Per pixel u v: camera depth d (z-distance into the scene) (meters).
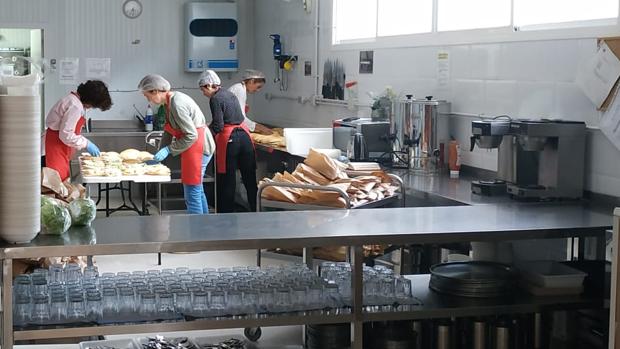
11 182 2.98
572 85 4.82
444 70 6.32
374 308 3.48
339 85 8.38
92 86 7.27
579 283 3.76
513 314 3.87
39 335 3.04
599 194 4.59
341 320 3.38
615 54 4.44
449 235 3.44
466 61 6.02
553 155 4.55
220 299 3.31
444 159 6.19
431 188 5.32
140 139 9.84
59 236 3.20
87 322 3.16
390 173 5.98
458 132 6.15
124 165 7.16
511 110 5.46
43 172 4.59
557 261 4.09
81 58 10.51
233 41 10.77
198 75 10.96
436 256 5.08
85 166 7.05
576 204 4.42
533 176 4.70
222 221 3.60
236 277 3.57
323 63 8.80
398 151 6.33
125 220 3.57
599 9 4.75
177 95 7.22
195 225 3.48
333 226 3.53
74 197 4.75
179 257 7.38
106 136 9.71
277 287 3.41
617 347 3.19
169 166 9.21
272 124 10.58
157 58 10.80
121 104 10.71
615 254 3.15
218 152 8.02
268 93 10.62
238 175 9.54
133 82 10.73
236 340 4.05
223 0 10.96
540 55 5.13
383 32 7.56
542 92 5.12
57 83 10.43
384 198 5.45
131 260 7.27
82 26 10.48
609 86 4.47
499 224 3.67
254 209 8.23
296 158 7.57
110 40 10.59
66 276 3.53
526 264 4.00
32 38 10.31
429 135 6.13
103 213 9.33
